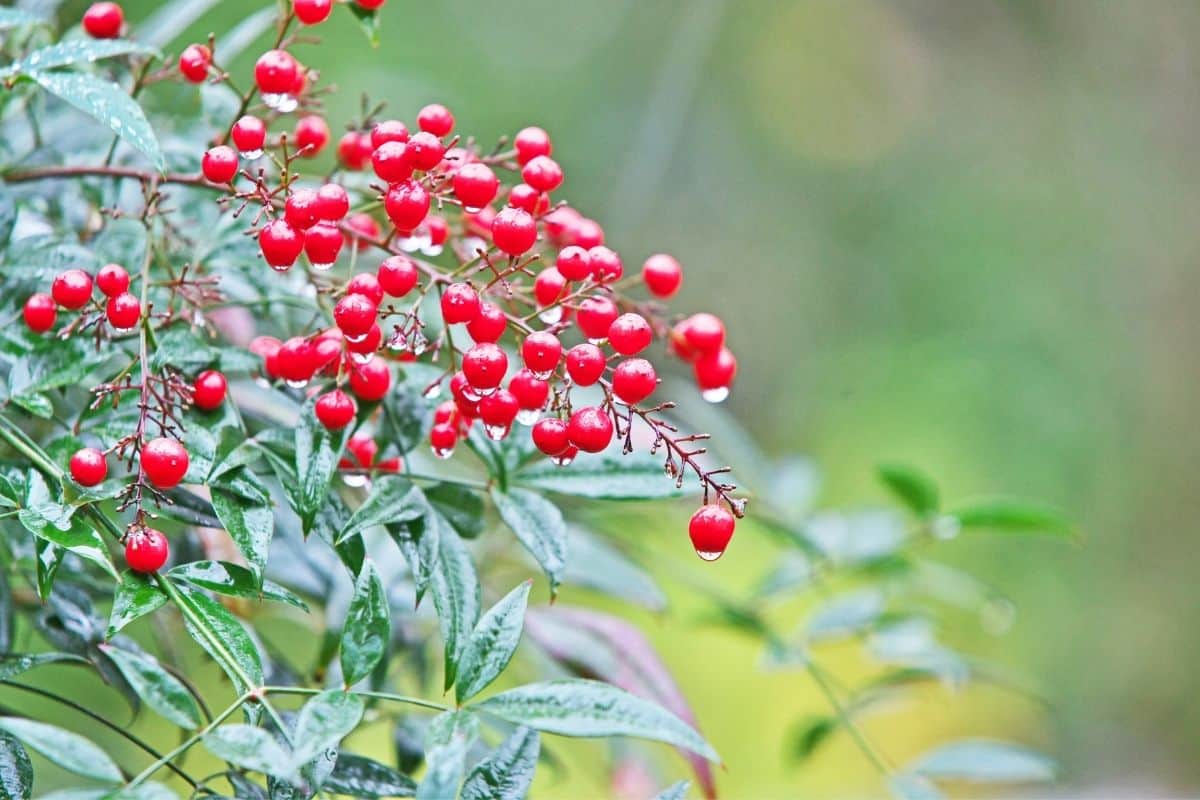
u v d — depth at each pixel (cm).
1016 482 259
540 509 89
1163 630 249
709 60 272
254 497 87
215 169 87
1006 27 307
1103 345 279
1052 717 210
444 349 97
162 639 95
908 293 280
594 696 84
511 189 90
